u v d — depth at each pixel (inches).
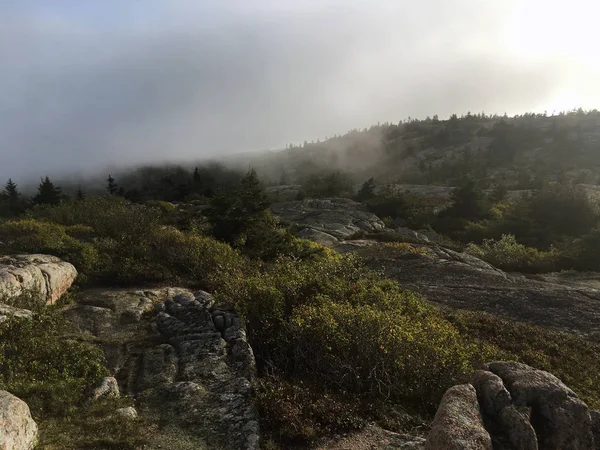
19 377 199.6
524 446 136.5
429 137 5300.2
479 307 515.5
